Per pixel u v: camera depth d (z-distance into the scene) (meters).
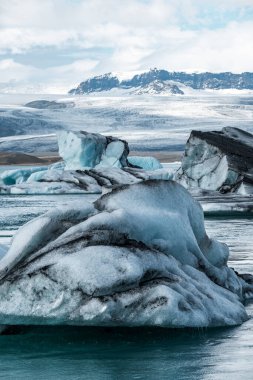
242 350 11.22
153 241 13.13
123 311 11.65
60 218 13.02
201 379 9.80
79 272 11.62
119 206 13.44
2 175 100.06
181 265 13.33
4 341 11.91
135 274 11.70
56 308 11.67
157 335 12.04
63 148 100.81
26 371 10.30
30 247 12.63
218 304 12.84
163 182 14.30
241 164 59.53
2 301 11.99
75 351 11.29
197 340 11.79
